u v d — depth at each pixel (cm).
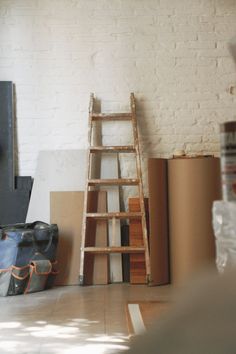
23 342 321
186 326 40
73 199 557
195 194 518
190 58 570
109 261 552
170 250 534
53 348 305
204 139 569
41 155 563
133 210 545
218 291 42
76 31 567
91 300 453
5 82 558
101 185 564
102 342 315
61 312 406
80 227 552
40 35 567
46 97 566
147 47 570
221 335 38
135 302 273
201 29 571
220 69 571
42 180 560
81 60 568
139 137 569
